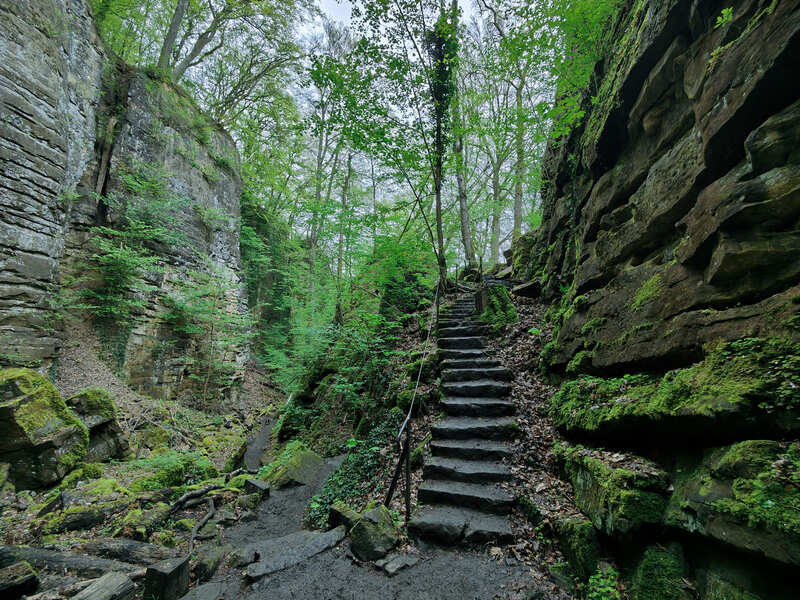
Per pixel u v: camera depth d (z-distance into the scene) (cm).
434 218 1214
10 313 717
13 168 733
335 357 1030
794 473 193
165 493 577
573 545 303
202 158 1409
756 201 262
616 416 337
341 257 1029
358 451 621
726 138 298
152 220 1138
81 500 493
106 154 1066
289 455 787
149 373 1088
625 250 444
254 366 1792
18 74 752
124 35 1452
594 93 614
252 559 381
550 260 771
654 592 241
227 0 1508
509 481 410
